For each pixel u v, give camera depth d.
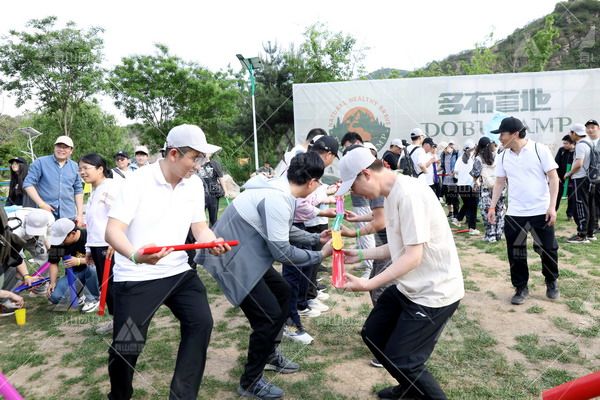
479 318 3.53
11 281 3.73
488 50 20.06
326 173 10.28
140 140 17.81
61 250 3.92
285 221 2.39
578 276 4.43
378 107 10.82
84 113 17.48
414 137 6.20
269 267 2.50
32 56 14.30
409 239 1.97
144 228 2.11
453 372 2.71
